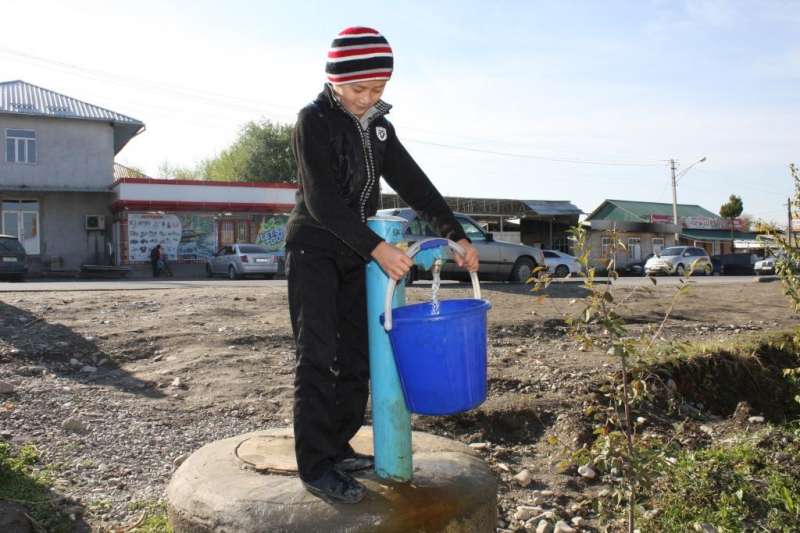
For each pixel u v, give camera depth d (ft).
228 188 92.38
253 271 74.90
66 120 89.30
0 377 16.37
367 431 10.48
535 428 16.44
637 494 13.71
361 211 8.39
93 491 11.28
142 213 88.94
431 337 7.29
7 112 85.05
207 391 16.53
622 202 155.53
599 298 10.69
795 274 15.76
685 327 28.71
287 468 8.32
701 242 151.94
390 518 7.29
